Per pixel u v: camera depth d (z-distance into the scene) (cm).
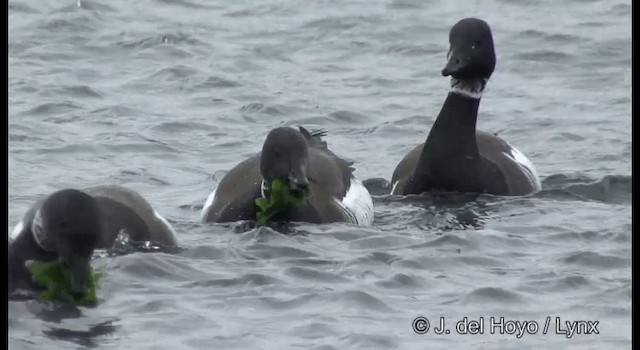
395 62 2606
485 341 1370
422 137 2230
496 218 1770
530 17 2848
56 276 1427
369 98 2406
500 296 1468
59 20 2736
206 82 2453
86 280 1421
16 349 1331
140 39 2662
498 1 2942
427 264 1569
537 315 1427
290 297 1458
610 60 2620
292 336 1365
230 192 1750
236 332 1370
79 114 2266
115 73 2494
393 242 1648
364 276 1525
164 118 2264
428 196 1884
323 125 2280
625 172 2022
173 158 2086
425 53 2655
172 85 2436
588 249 1628
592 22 2816
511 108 2369
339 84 2478
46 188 1894
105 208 1580
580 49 2667
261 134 2222
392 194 1908
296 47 2677
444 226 1741
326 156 1828
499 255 1605
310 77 2509
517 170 1919
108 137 2153
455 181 1886
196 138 2186
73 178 1961
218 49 2642
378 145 2192
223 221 1725
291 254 1592
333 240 1652
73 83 2420
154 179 1975
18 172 1969
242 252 1594
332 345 1345
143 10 2842
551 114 2338
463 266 1568
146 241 1586
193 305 1432
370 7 2883
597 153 2138
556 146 2180
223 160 2086
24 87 2384
